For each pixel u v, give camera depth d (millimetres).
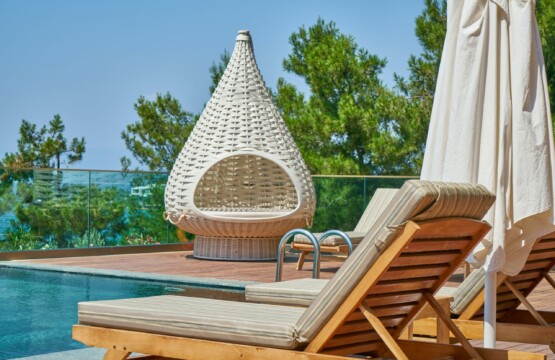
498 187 4004
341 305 3070
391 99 19750
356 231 10180
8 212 11344
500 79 4121
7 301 7074
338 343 3271
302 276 9023
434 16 19297
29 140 35562
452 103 4152
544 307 6543
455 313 4613
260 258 11008
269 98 11250
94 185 12203
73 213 11992
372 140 19922
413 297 3521
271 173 11469
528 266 4676
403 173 19828
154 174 12906
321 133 20609
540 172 4023
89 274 9406
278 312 3424
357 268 3033
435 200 3035
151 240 12828
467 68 4133
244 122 10836
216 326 3244
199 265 10312
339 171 20156
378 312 3352
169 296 3916
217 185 11445
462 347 3367
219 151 10703
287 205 11547
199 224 10773
